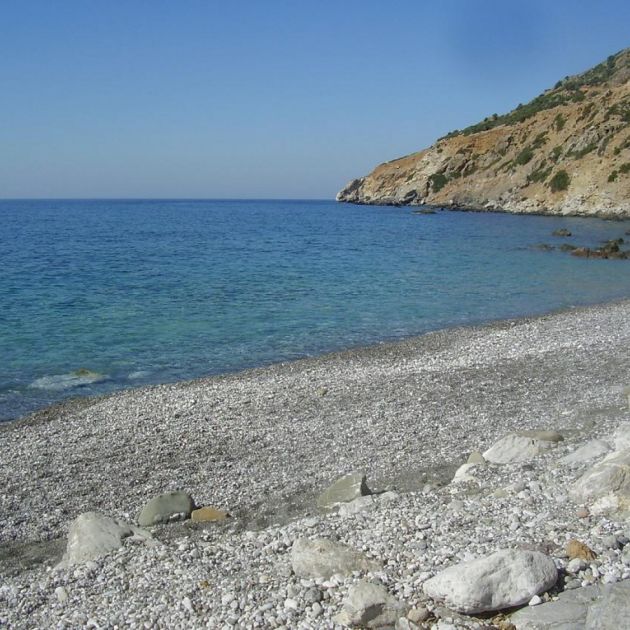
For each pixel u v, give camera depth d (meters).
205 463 13.70
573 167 98.94
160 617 7.51
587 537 7.89
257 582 7.99
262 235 80.81
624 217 88.69
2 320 28.91
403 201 138.75
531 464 11.55
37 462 14.02
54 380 20.94
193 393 18.69
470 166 123.38
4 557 10.34
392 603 6.86
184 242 70.50
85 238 76.00
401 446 14.14
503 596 6.65
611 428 14.09
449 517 9.15
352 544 8.66
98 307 32.03
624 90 103.62
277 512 11.32
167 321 29.12
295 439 14.80
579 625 6.21
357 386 18.67
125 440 15.12
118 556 9.26
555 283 40.16
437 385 18.52
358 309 32.19
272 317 30.17
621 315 28.88
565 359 20.97
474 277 42.72
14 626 7.74
